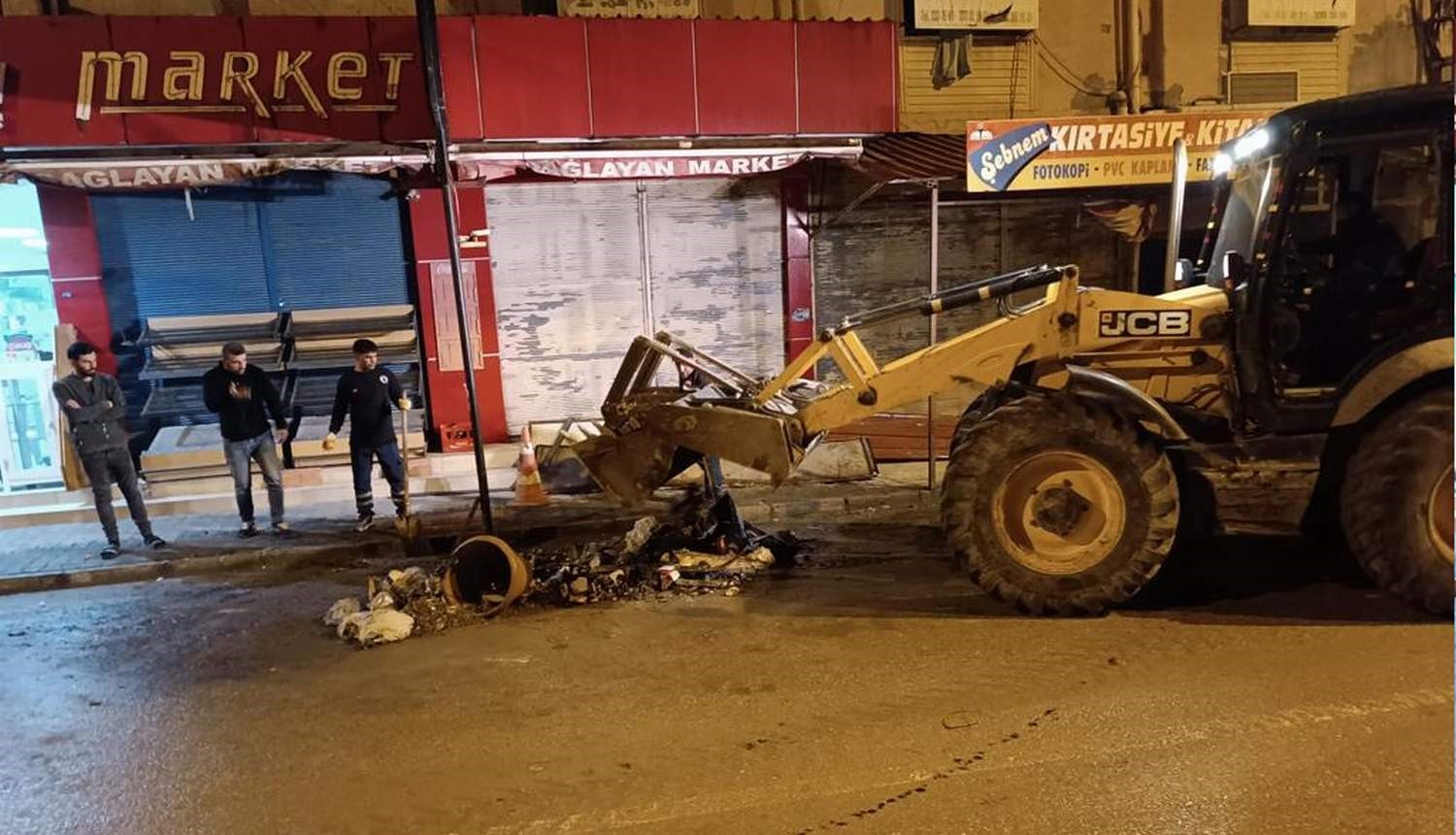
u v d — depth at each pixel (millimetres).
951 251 10945
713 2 10094
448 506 8422
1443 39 11438
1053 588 5203
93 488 7332
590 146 9469
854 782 3680
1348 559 5832
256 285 9711
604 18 9359
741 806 3553
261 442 7781
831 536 7172
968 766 3734
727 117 9742
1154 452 5059
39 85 8414
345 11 9297
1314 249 5098
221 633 5891
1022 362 5469
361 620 5605
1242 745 3746
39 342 9367
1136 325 5297
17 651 5746
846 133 10094
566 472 8734
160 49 8578
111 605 6586
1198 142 8438
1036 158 8258
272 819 3666
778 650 5059
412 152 8969
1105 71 11086
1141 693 4246
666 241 10367
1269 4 10945
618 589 6051
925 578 6105
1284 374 5203
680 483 8477
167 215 9398
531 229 10031
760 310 10688
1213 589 5504
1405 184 4957
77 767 4199
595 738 4180
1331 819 3227
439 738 4273
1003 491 5281
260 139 8867
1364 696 4078
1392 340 4844
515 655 5203
